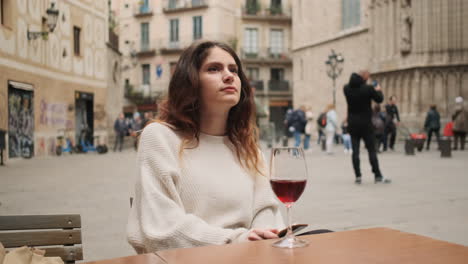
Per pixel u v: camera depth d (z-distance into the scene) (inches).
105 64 1037.8
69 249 81.7
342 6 1449.3
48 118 783.7
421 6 1054.4
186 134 88.4
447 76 1033.5
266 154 681.0
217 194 85.1
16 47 668.1
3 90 631.2
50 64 789.2
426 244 59.4
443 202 275.0
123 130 950.4
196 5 1818.4
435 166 490.0
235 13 1897.1
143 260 54.7
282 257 55.1
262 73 1937.7
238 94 90.2
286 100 1947.6
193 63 89.5
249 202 89.4
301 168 68.4
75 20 893.8
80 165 574.6
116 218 238.4
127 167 540.4
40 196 313.1
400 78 1128.8
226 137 93.4
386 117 753.0
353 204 272.1
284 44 1955.0
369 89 346.6
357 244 60.0
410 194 306.3
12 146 661.9
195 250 58.8
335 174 431.8
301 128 785.6
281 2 1942.7
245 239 74.8
